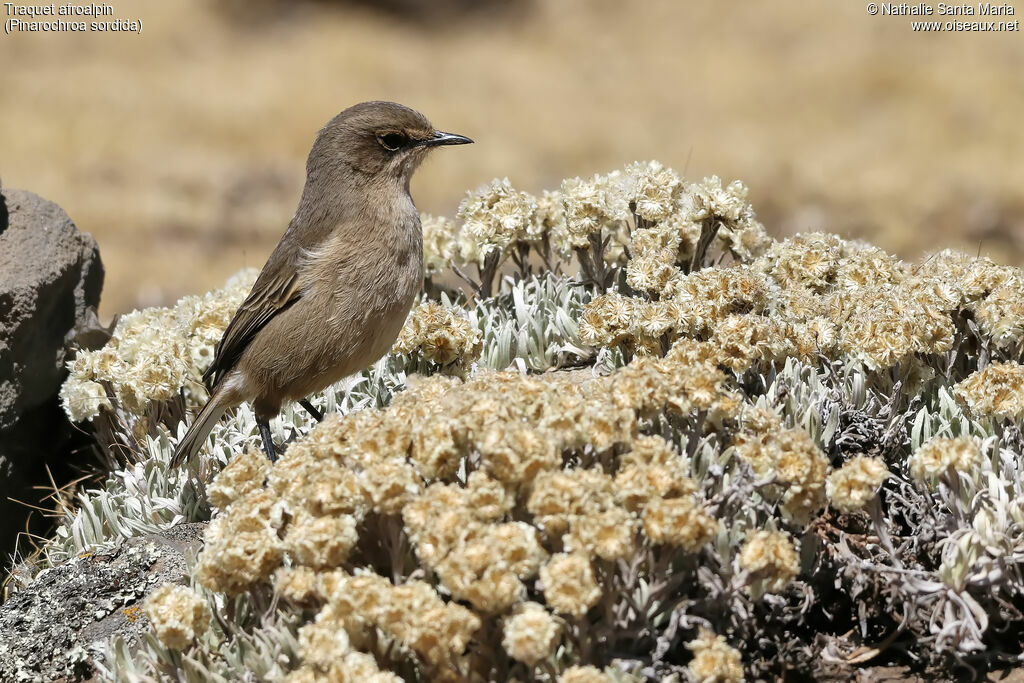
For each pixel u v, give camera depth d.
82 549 12.09
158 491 12.39
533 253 22.03
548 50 61.62
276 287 12.38
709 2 66.81
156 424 13.54
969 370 12.31
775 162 41.09
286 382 12.51
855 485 8.77
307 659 7.91
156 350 13.40
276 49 59.03
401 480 8.40
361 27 62.78
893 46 56.03
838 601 9.70
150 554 11.05
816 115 47.97
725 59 57.72
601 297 12.06
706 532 8.19
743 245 13.98
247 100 49.62
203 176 40.19
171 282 30.47
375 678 7.74
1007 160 40.12
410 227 12.55
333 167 12.52
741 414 9.85
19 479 13.78
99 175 39.72
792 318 11.89
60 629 10.52
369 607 8.00
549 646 7.65
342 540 8.32
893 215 33.25
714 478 9.32
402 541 8.70
